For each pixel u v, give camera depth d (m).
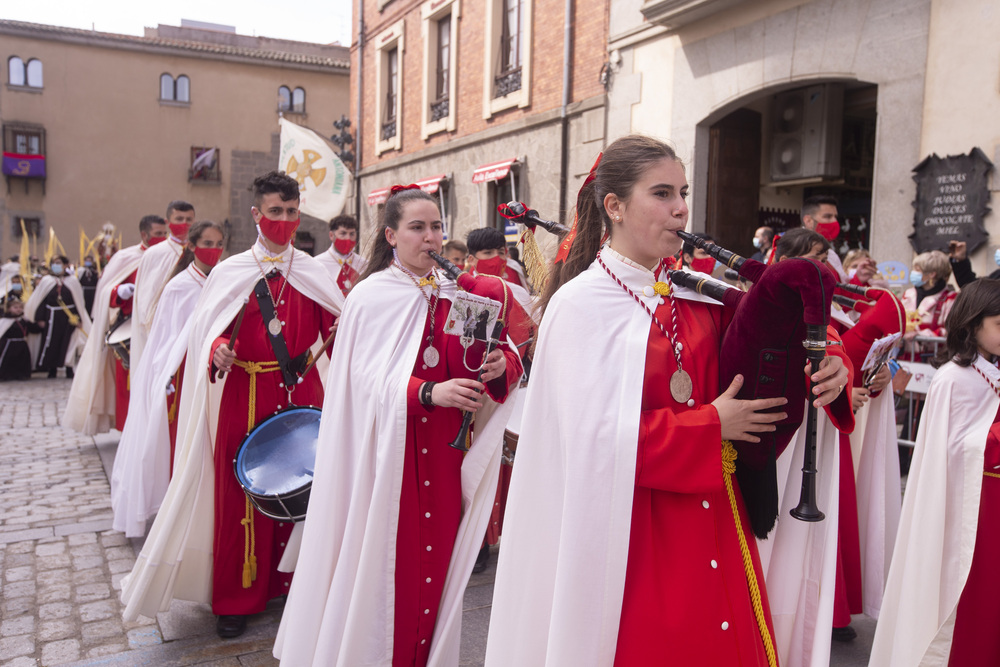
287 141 5.55
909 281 6.52
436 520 2.69
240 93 27.44
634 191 1.76
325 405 2.85
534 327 3.00
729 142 9.37
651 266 1.86
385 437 2.56
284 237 3.77
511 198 12.50
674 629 1.65
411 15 15.55
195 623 3.61
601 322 1.75
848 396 1.79
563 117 10.95
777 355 1.62
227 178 27.53
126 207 26.70
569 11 10.79
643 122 9.73
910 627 2.68
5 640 3.41
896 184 6.94
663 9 8.83
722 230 9.38
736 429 1.65
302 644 2.63
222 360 3.40
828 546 1.96
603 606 1.67
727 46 8.52
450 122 14.02
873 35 7.07
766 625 1.78
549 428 1.79
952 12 6.45
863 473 3.56
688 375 1.74
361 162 18.16
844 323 3.52
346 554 2.61
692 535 1.70
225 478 3.50
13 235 25.78
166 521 3.38
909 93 6.80
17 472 6.25
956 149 6.46
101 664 3.20
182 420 3.63
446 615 2.67
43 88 25.80
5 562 4.32
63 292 12.05
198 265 4.91
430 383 2.55
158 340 4.76
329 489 2.72
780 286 1.54
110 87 26.38
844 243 10.02
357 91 18.08
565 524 1.69
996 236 6.19
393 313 2.81
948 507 2.67
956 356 2.76
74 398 7.04
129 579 3.46
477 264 5.16
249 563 3.46
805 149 9.07
